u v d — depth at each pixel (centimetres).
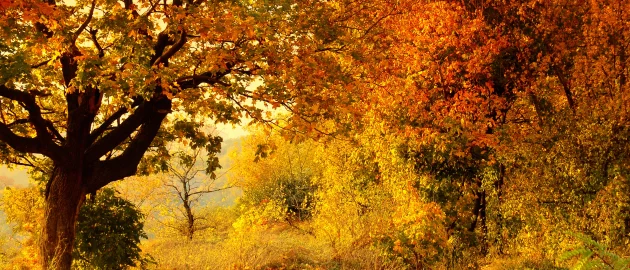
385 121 1502
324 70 1000
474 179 1496
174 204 2348
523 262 1253
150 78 806
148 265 1162
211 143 1129
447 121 1386
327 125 1355
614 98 1348
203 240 1873
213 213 2548
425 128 1441
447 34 1473
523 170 1406
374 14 1185
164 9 920
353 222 1351
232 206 2891
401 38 1444
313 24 987
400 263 1109
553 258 1217
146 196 2267
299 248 1291
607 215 1216
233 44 945
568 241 1191
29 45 815
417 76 1555
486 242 1464
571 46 1559
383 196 1566
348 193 1612
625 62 1469
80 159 964
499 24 1555
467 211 1455
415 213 1109
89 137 1011
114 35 1010
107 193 1124
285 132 979
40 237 952
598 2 1522
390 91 1458
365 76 1152
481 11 1509
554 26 1539
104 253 1038
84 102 973
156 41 1002
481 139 1370
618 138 1259
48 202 955
